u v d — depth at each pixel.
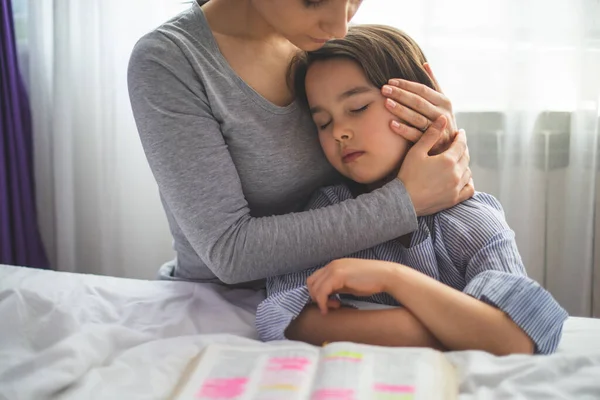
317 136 1.03
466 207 0.94
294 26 0.83
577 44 1.55
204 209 0.88
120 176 1.71
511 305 0.75
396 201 0.86
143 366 0.71
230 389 0.62
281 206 1.05
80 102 1.72
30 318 0.83
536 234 1.64
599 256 1.65
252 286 1.10
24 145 1.72
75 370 0.69
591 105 1.56
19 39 1.73
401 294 0.77
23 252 1.75
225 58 0.96
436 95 0.96
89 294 0.97
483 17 1.57
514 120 1.59
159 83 0.89
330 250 0.85
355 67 0.94
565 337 0.84
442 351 0.77
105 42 1.64
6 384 0.66
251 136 0.95
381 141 0.93
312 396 0.59
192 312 0.95
